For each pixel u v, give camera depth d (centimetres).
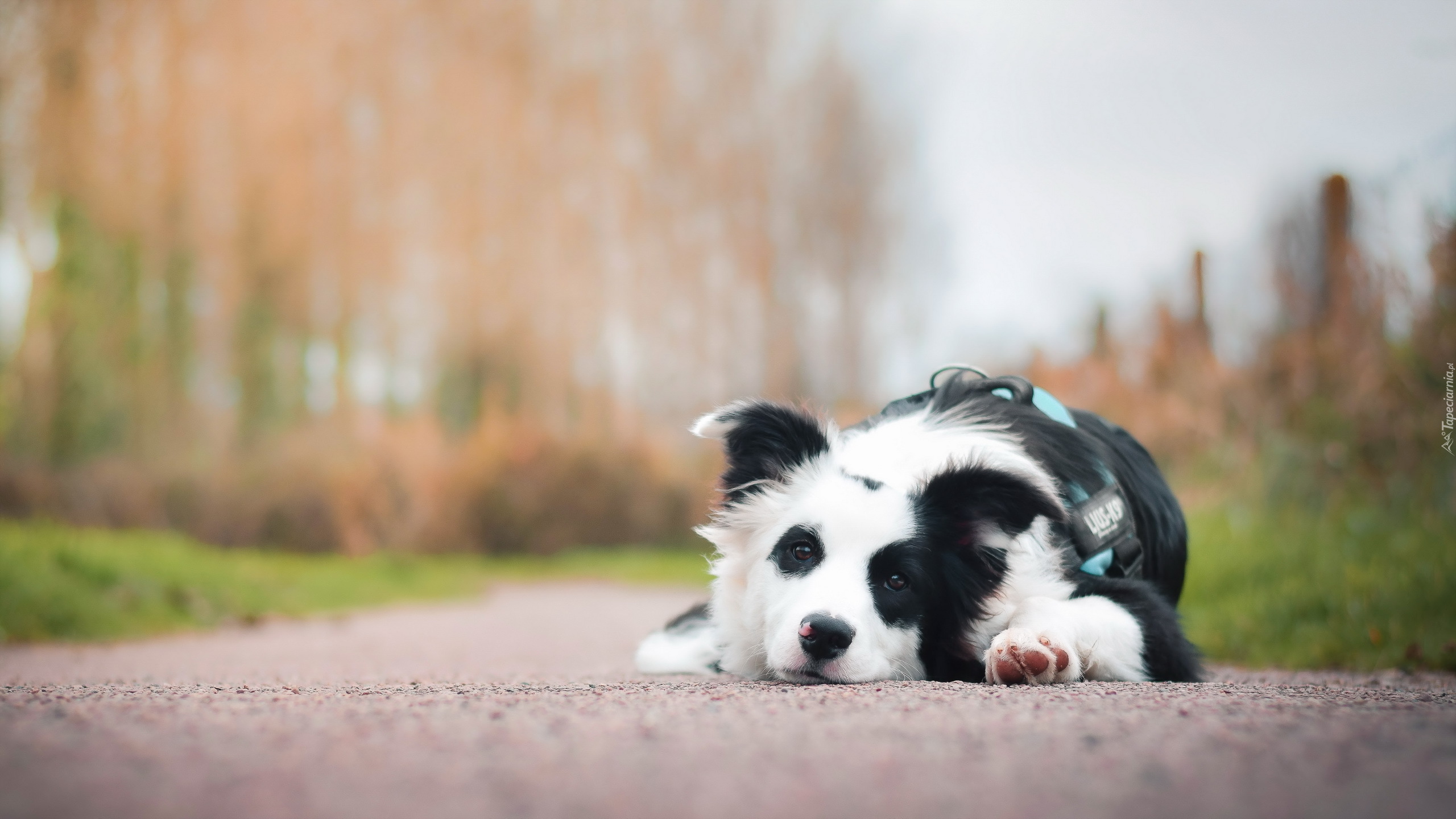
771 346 3027
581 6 2780
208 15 2205
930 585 371
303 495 2088
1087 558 412
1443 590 589
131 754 203
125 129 2136
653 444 2694
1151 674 378
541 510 2475
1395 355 859
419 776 189
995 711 259
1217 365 1133
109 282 2222
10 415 2167
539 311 2723
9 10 1966
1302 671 550
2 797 173
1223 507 945
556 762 200
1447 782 182
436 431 2480
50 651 693
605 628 972
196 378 2323
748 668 404
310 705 270
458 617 1147
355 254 2448
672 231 2903
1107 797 177
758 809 171
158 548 1227
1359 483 862
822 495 379
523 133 2700
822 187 3134
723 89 2986
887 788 182
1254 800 173
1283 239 1109
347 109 2442
